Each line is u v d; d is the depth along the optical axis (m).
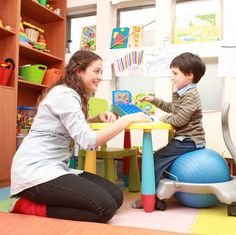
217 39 2.32
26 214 0.94
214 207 1.32
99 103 2.14
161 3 2.45
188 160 1.26
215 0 2.38
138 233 0.73
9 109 1.88
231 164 2.01
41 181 0.94
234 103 2.18
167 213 1.20
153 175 1.22
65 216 0.95
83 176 1.20
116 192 1.14
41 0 2.34
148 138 1.22
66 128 1.01
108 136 1.02
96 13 2.81
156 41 2.46
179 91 1.39
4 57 2.01
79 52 1.13
